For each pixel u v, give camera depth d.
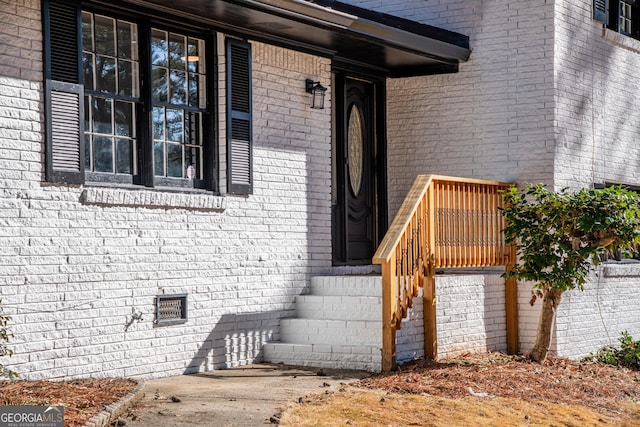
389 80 12.79
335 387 8.33
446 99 12.35
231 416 6.88
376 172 12.77
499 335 11.39
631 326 13.38
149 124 9.06
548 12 11.67
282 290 10.43
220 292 9.68
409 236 9.74
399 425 6.91
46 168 7.94
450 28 12.34
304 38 10.63
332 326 9.90
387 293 9.28
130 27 9.03
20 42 7.80
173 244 9.17
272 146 10.42
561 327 11.77
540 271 10.06
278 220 10.45
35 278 7.87
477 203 10.99
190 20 9.48
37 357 7.87
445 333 10.38
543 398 8.49
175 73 9.52
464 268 12.16
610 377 10.26
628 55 13.61
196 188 9.68
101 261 8.45
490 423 7.24
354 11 11.64
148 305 8.90
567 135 11.90
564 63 11.89
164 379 8.88
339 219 12.13
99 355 8.41
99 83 8.69
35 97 7.90
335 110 12.17
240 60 9.96
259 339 10.09
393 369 9.30
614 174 13.09
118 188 8.74
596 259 10.05
